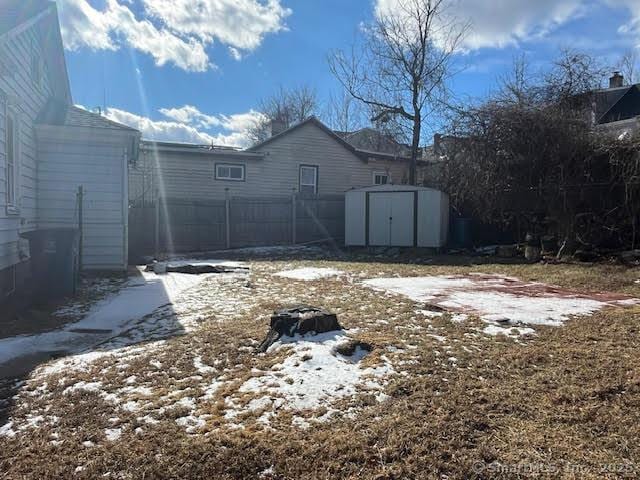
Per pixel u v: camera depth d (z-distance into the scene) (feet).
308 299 22.16
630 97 64.28
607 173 35.81
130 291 25.36
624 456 8.13
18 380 12.25
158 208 49.44
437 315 18.29
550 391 10.80
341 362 12.55
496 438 8.76
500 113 41.75
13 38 23.06
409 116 66.08
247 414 9.75
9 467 8.07
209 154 57.62
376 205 49.93
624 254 32.81
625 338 14.88
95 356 13.99
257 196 60.54
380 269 34.78
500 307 19.74
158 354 13.84
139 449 8.47
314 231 56.80
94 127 30.60
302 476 7.73
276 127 72.08
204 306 21.07
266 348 13.98
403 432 8.91
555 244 37.70
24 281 26.68
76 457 8.30
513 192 41.29
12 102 23.89
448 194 49.80
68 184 31.09
